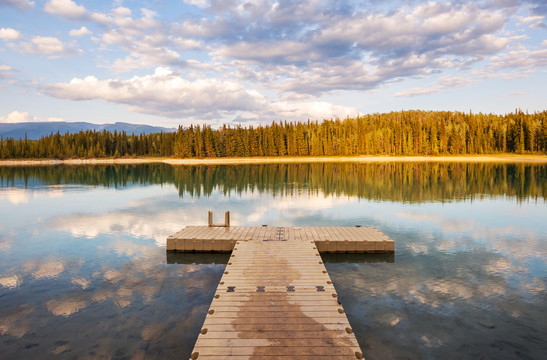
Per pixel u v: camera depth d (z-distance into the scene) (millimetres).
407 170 69062
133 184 50750
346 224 22922
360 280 13477
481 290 12422
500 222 23203
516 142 120438
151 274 14273
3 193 40812
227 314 9242
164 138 170500
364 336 9516
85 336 9586
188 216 26438
